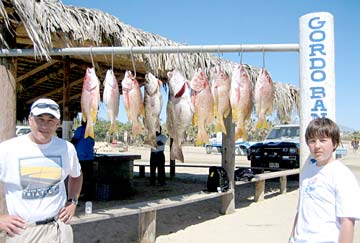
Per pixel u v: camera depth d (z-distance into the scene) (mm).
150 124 4355
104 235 6184
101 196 9008
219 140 34438
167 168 17891
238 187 12234
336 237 2586
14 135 4527
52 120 2836
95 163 9312
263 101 4145
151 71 5539
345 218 2531
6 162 2773
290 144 13406
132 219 7285
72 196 3227
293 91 9055
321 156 2711
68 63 7879
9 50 4332
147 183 12352
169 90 4430
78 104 14602
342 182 2584
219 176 7852
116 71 8695
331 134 2688
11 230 2719
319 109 3850
